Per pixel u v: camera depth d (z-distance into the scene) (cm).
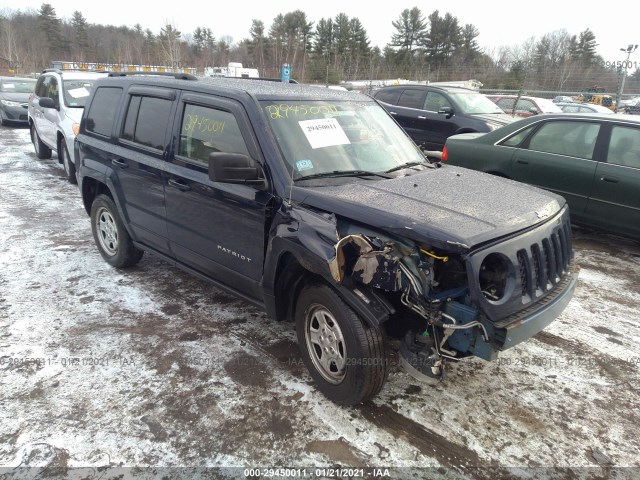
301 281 320
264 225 315
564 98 2238
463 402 311
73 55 5891
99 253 555
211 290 465
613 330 408
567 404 312
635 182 547
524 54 4822
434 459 264
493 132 692
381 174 345
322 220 284
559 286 300
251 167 306
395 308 283
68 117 849
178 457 259
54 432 273
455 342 264
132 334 380
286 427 283
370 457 264
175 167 385
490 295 255
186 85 392
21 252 549
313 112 361
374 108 419
